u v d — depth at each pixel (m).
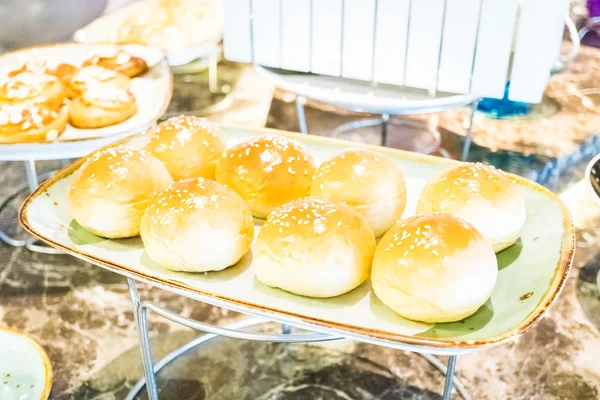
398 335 0.55
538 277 0.60
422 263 0.57
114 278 0.85
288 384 0.73
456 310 0.57
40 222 0.66
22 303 0.81
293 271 0.60
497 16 0.86
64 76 0.98
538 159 0.98
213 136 0.73
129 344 0.76
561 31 0.87
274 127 1.08
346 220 0.61
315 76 1.00
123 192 0.65
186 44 1.17
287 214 0.62
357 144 0.74
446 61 0.91
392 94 0.94
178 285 0.60
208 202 0.63
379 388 0.72
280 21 0.96
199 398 0.72
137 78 1.02
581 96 1.16
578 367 0.72
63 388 0.72
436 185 0.65
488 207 0.63
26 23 1.38
